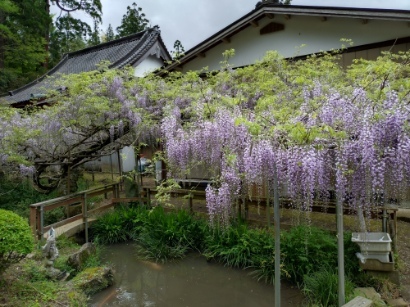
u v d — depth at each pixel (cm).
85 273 382
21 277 334
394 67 315
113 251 509
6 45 1264
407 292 316
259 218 519
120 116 566
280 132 270
